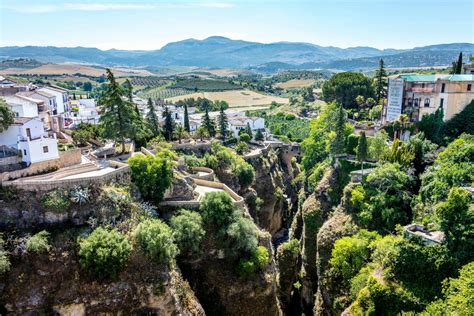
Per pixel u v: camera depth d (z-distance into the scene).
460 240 42.88
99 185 55.06
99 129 82.75
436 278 43.06
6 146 58.78
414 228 48.62
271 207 101.50
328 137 90.31
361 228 61.19
